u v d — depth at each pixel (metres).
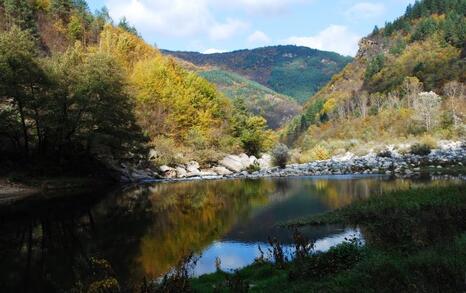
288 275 9.78
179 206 26.55
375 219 16.67
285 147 65.81
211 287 9.94
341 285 7.73
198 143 65.56
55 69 42.31
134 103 52.25
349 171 45.25
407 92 101.75
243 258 13.83
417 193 20.16
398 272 7.48
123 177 48.59
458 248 8.34
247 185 38.94
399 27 190.50
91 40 111.88
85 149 46.56
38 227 19.98
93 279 10.92
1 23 85.31
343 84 175.00
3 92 36.28
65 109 41.38
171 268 12.80
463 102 88.06
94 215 23.42
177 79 83.12
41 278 12.23
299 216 20.55
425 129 77.56
